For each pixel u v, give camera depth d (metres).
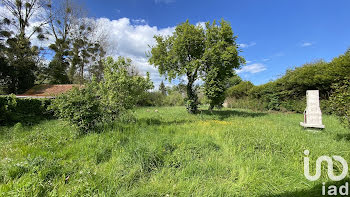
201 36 11.41
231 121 8.55
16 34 20.34
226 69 10.88
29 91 18.02
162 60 11.78
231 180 2.62
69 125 5.05
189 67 10.81
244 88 19.47
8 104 7.55
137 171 2.81
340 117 4.33
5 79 18.48
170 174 2.81
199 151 3.63
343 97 4.10
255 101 16.94
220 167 3.00
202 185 2.49
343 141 4.19
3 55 18.38
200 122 7.93
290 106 13.49
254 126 6.00
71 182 2.44
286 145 3.71
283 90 14.14
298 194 2.33
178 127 6.34
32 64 19.91
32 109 8.69
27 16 21.14
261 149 3.72
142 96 7.79
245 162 3.13
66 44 22.62
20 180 2.37
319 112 6.38
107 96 6.43
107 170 2.82
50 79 22.92
